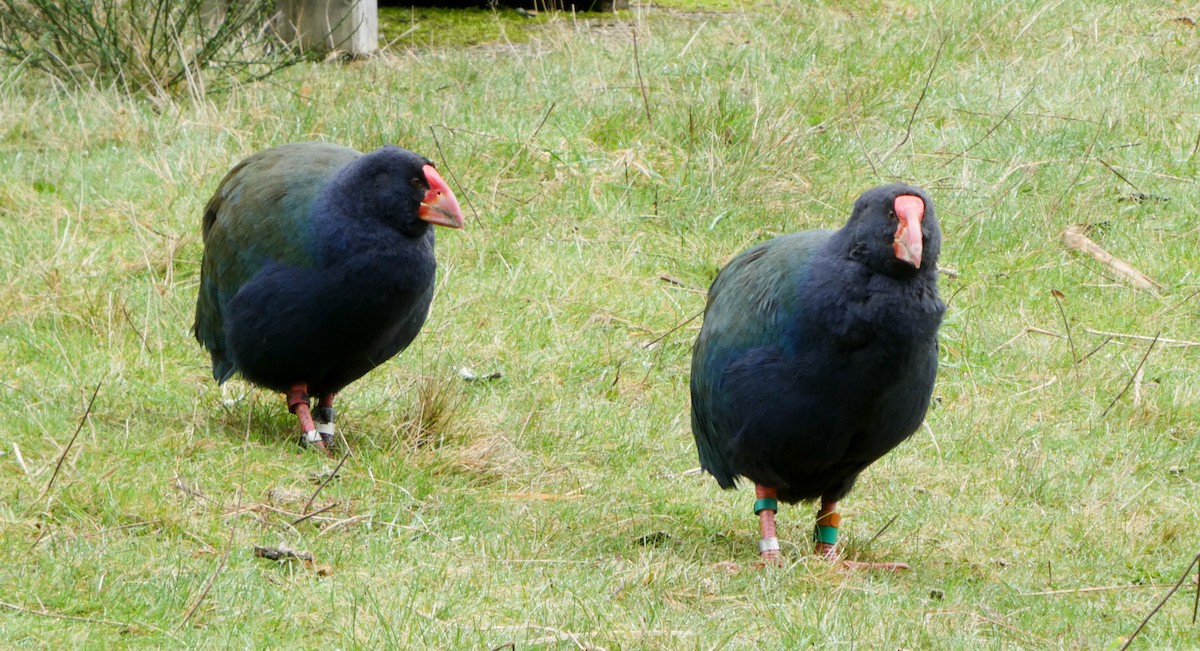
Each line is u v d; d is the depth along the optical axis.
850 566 8.45
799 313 7.95
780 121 14.75
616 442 10.41
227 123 14.93
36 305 11.59
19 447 9.15
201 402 10.41
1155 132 15.58
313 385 10.08
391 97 15.73
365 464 9.42
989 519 9.46
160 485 8.64
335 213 9.44
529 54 17.56
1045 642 7.51
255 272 9.64
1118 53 17.75
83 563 7.46
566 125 15.32
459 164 14.36
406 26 19.58
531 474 9.76
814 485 8.63
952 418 10.94
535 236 13.57
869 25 18.53
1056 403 11.25
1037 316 12.62
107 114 15.10
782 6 19.31
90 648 6.65
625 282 12.82
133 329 11.34
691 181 14.20
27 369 10.63
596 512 9.13
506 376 11.36
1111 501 9.71
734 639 7.23
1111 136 15.42
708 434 8.78
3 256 12.42
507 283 12.58
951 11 18.95
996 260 13.44
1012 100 16.19
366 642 6.86
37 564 7.46
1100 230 13.95
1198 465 10.41
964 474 10.14
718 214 13.80
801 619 7.46
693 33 18.12
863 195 7.88
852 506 9.78
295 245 9.49
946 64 17.30
